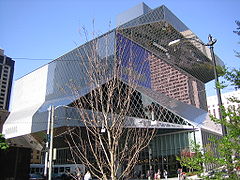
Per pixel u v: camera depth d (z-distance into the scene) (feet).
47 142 67.56
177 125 161.07
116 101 25.53
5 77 472.03
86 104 27.58
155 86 176.04
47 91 193.36
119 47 34.32
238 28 28.40
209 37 37.04
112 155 21.59
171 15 236.43
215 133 197.57
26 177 58.80
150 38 211.00
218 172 21.70
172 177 150.61
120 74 27.04
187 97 232.12
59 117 119.65
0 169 54.44
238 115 22.68
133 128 30.19
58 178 128.16
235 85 23.79
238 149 20.17
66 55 175.52
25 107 215.31
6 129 209.46
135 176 152.97
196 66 299.38
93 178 76.48
